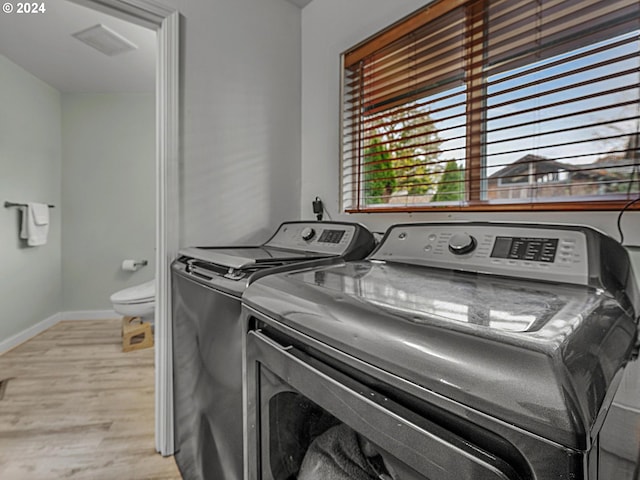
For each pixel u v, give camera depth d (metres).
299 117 2.04
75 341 3.09
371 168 1.75
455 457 0.42
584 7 1.03
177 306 1.49
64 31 2.50
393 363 0.51
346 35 1.76
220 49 1.72
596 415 0.37
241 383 0.94
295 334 0.71
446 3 1.36
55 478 1.47
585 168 1.06
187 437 1.41
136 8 1.47
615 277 0.77
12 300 3.02
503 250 0.93
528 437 0.37
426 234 1.14
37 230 3.20
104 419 1.90
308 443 0.69
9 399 2.11
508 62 1.24
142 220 3.84
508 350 0.42
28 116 3.21
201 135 1.66
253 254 1.35
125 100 3.77
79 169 3.71
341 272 1.00
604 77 0.98
